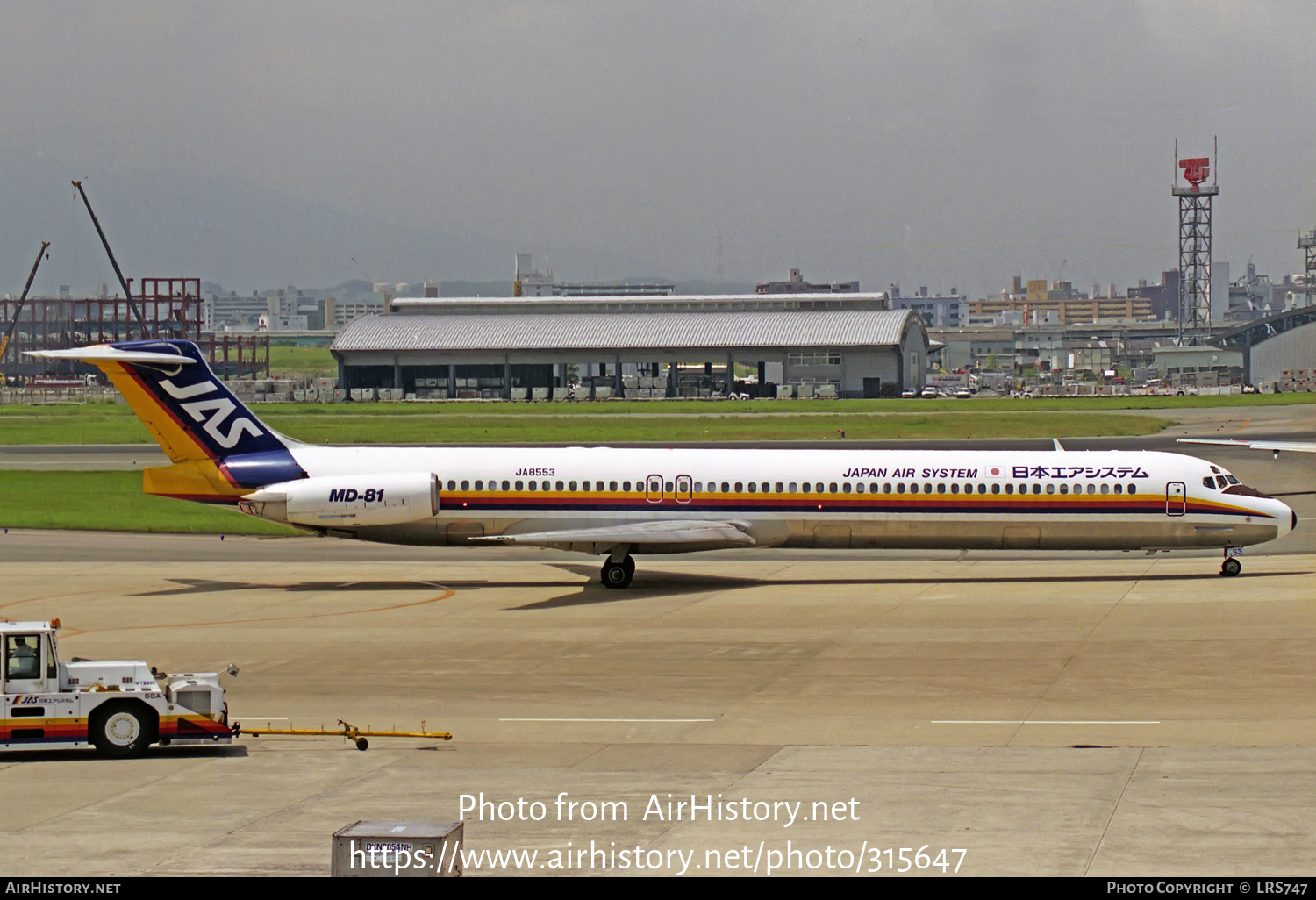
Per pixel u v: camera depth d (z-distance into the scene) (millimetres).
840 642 73375
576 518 94500
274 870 36562
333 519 92562
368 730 54375
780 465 95188
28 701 50188
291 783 46406
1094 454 96625
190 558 112625
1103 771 46688
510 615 83625
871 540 95062
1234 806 41938
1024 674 64562
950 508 94438
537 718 56875
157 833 40250
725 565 106875
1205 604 84062
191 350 93875
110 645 74562
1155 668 65375
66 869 36750
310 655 71312
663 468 94812
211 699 51594
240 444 95312
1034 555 111312
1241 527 93875
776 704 59156
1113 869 36094
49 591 94562
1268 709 56906
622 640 74688
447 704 59750
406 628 79375
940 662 67562
